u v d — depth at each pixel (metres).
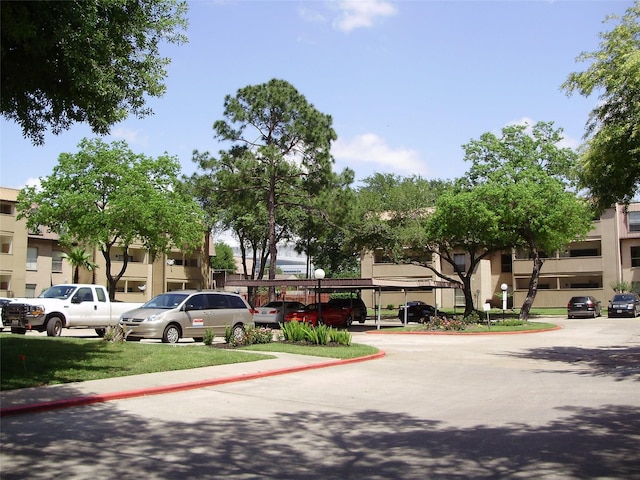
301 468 6.67
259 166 40.97
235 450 7.44
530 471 6.53
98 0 10.70
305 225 56.16
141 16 11.99
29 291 51.31
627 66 14.63
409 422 9.30
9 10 9.10
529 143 39.19
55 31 9.85
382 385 13.41
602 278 54.75
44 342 16.69
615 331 32.06
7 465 6.54
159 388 11.70
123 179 42.19
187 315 20.53
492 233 36.84
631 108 15.37
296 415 9.85
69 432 8.23
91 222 41.28
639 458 7.03
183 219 44.12
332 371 15.73
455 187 40.62
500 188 36.69
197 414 9.75
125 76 12.24
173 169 45.28
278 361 16.41
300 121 41.41
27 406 9.51
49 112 12.12
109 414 9.55
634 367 16.58
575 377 14.71
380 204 44.75
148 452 7.25
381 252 46.66
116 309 22.84
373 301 62.25
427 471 6.56
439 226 38.66
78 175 42.66
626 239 54.06
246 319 22.34
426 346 23.77
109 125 12.37
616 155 15.69
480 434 8.41
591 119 16.38
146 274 59.69
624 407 10.42
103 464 6.68
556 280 57.97
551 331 32.69
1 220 48.59
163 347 17.25
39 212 42.16
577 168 17.48
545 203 36.91
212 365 15.22
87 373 12.67
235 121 41.69
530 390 12.67
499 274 61.34
